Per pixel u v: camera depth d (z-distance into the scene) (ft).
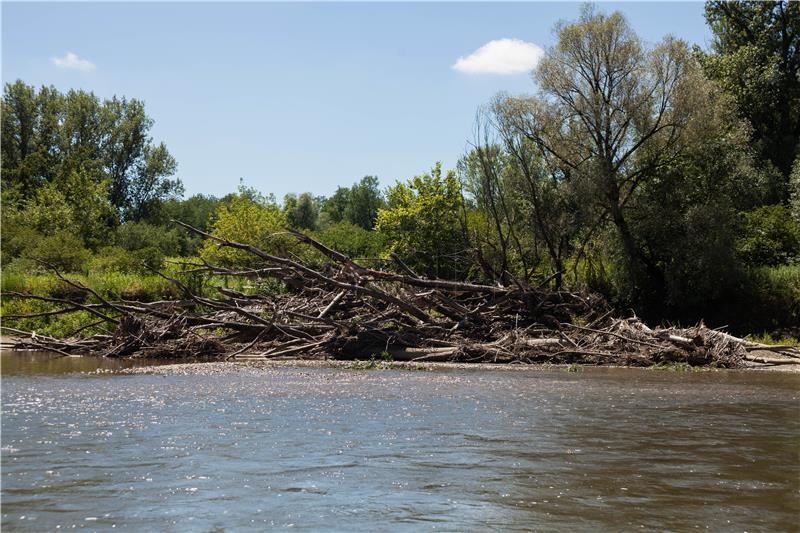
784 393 48.39
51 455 26.94
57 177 237.04
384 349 71.31
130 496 21.66
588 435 31.73
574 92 114.11
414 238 133.69
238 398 42.29
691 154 112.37
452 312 79.97
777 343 93.15
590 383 53.31
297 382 50.85
